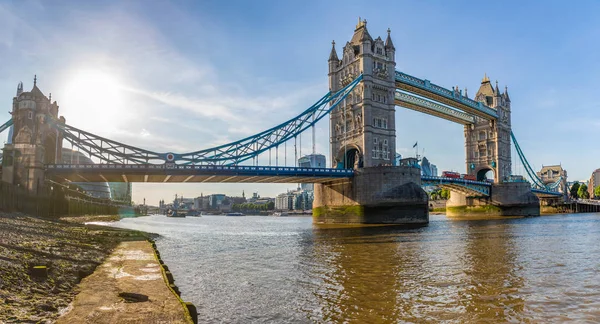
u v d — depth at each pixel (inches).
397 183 3336.6
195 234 2428.6
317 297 678.5
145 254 1021.2
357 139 3750.0
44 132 3041.3
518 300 642.2
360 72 3750.0
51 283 608.7
